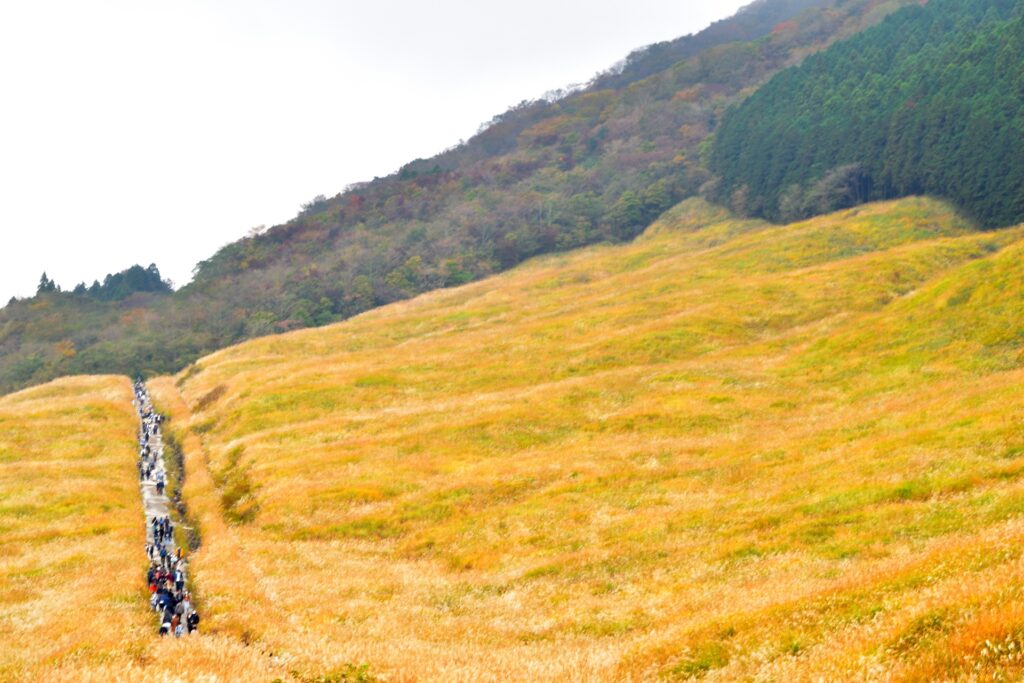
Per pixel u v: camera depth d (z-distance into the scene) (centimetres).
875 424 4456
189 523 5166
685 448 4997
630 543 3466
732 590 2494
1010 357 5038
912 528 2667
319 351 10300
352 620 2922
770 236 12325
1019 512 2488
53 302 19850
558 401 6431
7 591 3534
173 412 8462
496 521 4238
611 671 1753
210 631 2806
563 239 17662
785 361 6694
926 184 12512
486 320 10731
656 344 7756
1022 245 6388
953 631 1284
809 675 1351
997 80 11888
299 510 4819
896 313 6669
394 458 5594
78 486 5719
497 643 2492
